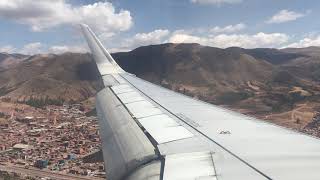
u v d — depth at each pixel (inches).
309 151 432.1
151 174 399.2
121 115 665.6
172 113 660.1
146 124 586.6
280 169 372.2
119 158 487.2
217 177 366.9
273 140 481.7
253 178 355.6
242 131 533.6
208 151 442.0
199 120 607.5
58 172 5969.5
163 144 484.4
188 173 383.2
